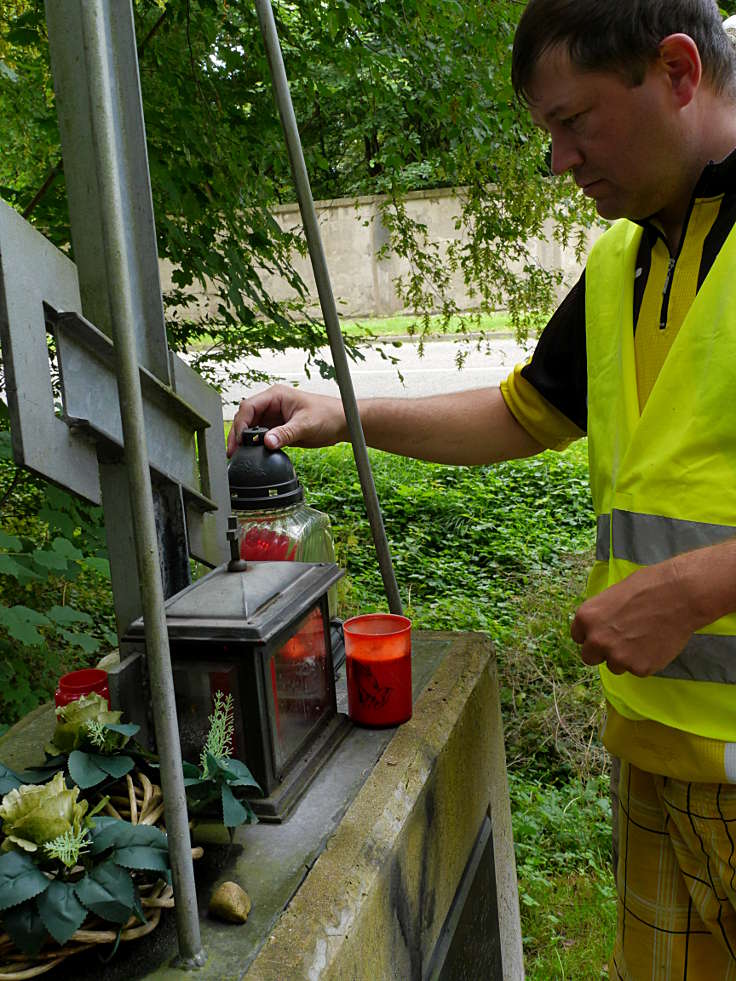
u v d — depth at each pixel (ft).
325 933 3.36
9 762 4.74
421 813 4.37
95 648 7.77
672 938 4.86
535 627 12.89
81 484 3.82
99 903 3.13
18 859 3.17
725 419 3.98
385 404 5.67
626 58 3.84
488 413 5.68
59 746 3.80
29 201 8.75
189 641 3.89
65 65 3.69
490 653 5.84
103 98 2.80
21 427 3.47
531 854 8.32
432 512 18.31
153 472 4.15
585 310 5.09
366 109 10.11
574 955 7.18
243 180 8.39
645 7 3.77
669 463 4.13
